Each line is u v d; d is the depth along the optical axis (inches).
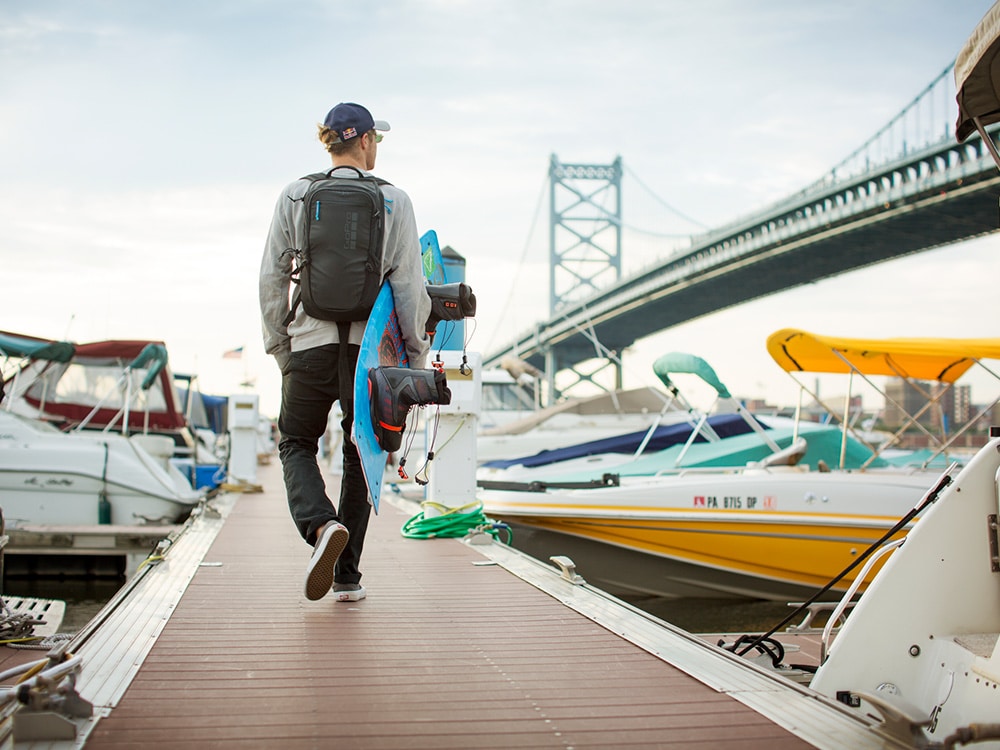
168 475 358.9
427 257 168.1
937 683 89.1
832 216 1238.3
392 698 84.6
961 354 272.2
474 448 234.1
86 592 304.5
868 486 259.1
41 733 70.0
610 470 350.9
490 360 1770.4
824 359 304.0
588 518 274.4
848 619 93.9
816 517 259.9
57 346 403.9
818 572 261.4
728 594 273.0
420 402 109.1
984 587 92.6
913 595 92.7
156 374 459.5
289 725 76.0
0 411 343.0
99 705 79.0
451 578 157.8
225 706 80.7
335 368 116.6
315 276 113.0
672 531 269.0
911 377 322.0
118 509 335.9
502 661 99.1
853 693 80.0
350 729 75.6
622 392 493.0
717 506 267.3
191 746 70.1
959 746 72.2
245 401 444.8
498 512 284.4
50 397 477.7
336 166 122.1
